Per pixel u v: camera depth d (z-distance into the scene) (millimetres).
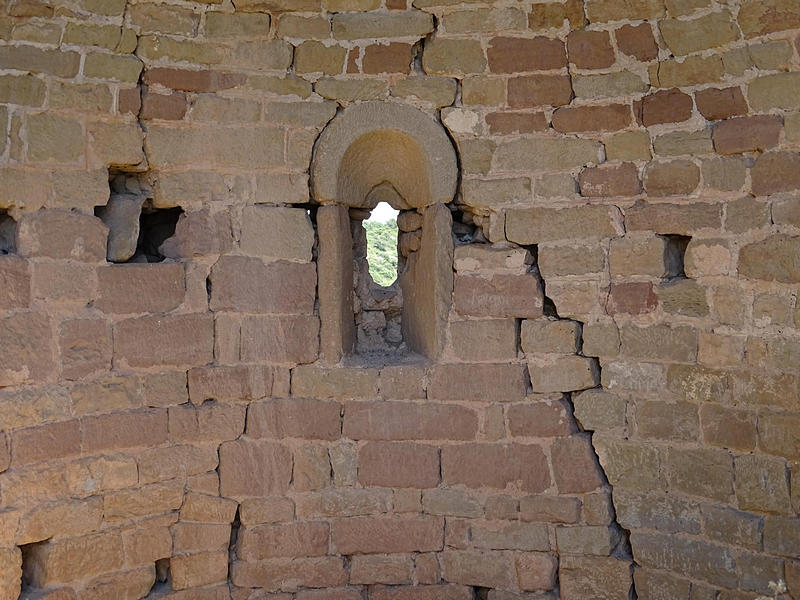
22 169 4465
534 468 5039
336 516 5148
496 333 5086
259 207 5035
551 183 4980
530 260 5070
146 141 4820
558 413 5012
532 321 5047
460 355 5113
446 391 5117
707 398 4594
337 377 5129
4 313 4375
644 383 4805
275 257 5070
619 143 4848
